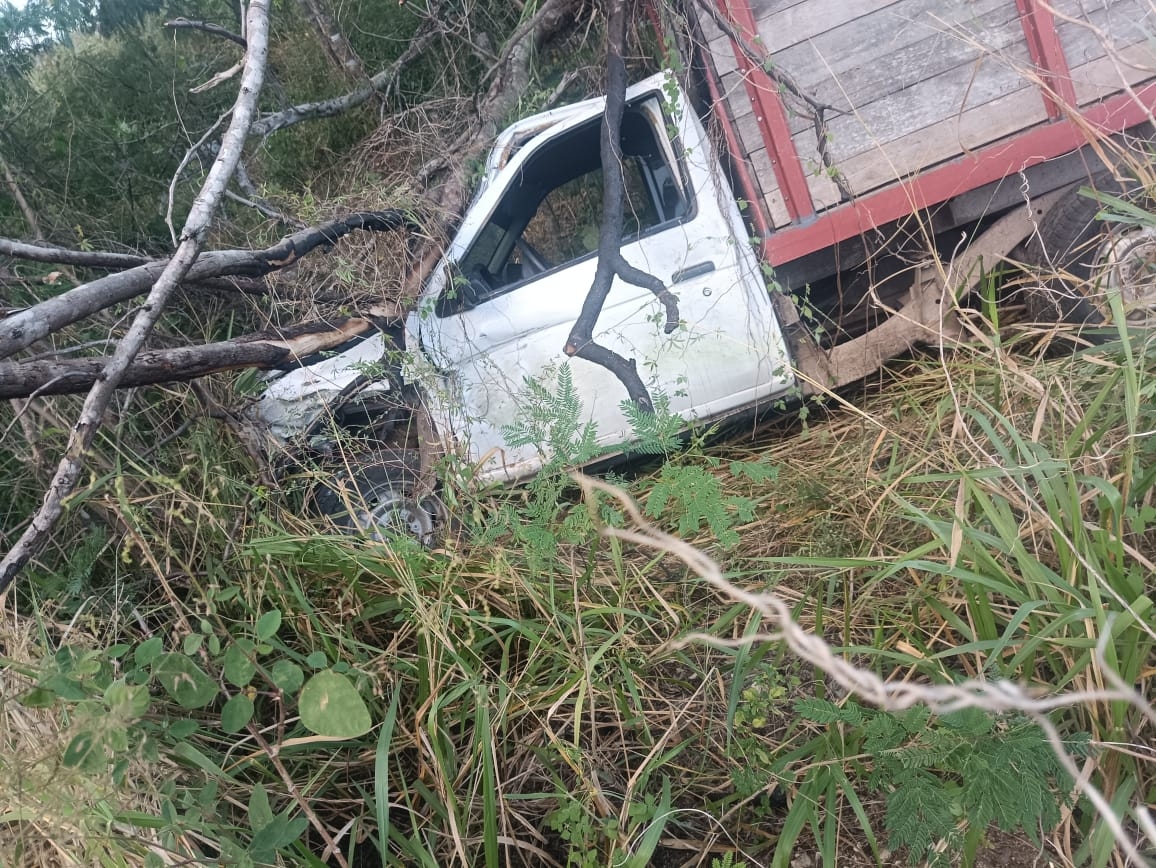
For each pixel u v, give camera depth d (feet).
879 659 6.52
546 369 9.59
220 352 9.21
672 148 10.73
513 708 7.19
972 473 6.52
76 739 4.73
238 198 13.91
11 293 10.88
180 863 5.05
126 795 6.06
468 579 8.49
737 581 8.25
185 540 9.11
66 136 16.01
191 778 6.64
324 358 10.94
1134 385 6.10
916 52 9.79
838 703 6.59
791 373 10.59
